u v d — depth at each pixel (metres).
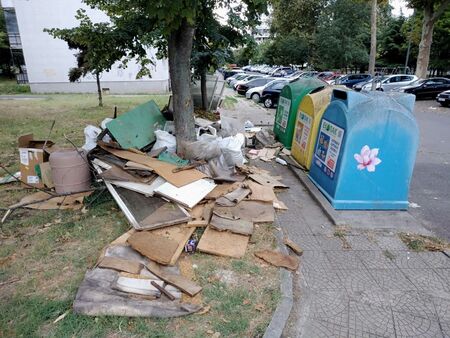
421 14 27.36
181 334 2.61
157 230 3.90
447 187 5.96
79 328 2.64
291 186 5.87
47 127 10.48
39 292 3.05
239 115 14.05
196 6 4.50
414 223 4.55
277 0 5.74
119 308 2.75
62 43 25.11
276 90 16.45
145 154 5.45
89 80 26.05
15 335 2.59
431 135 10.20
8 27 31.00
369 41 38.72
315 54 38.16
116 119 5.86
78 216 4.52
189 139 6.11
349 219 4.59
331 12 34.66
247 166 6.38
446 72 34.75
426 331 2.77
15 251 3.72
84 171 5.04
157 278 3.11
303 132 6.65
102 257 3.33
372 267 3.61
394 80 21.09
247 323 2.75
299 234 4.27
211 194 4.71
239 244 3.81
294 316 2.91
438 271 3.54
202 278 3.28
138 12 6.79
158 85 26.84
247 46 7.88
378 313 2.96
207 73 11.64
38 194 5.11
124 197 4.43
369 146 4.59
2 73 40.41
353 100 4.68
